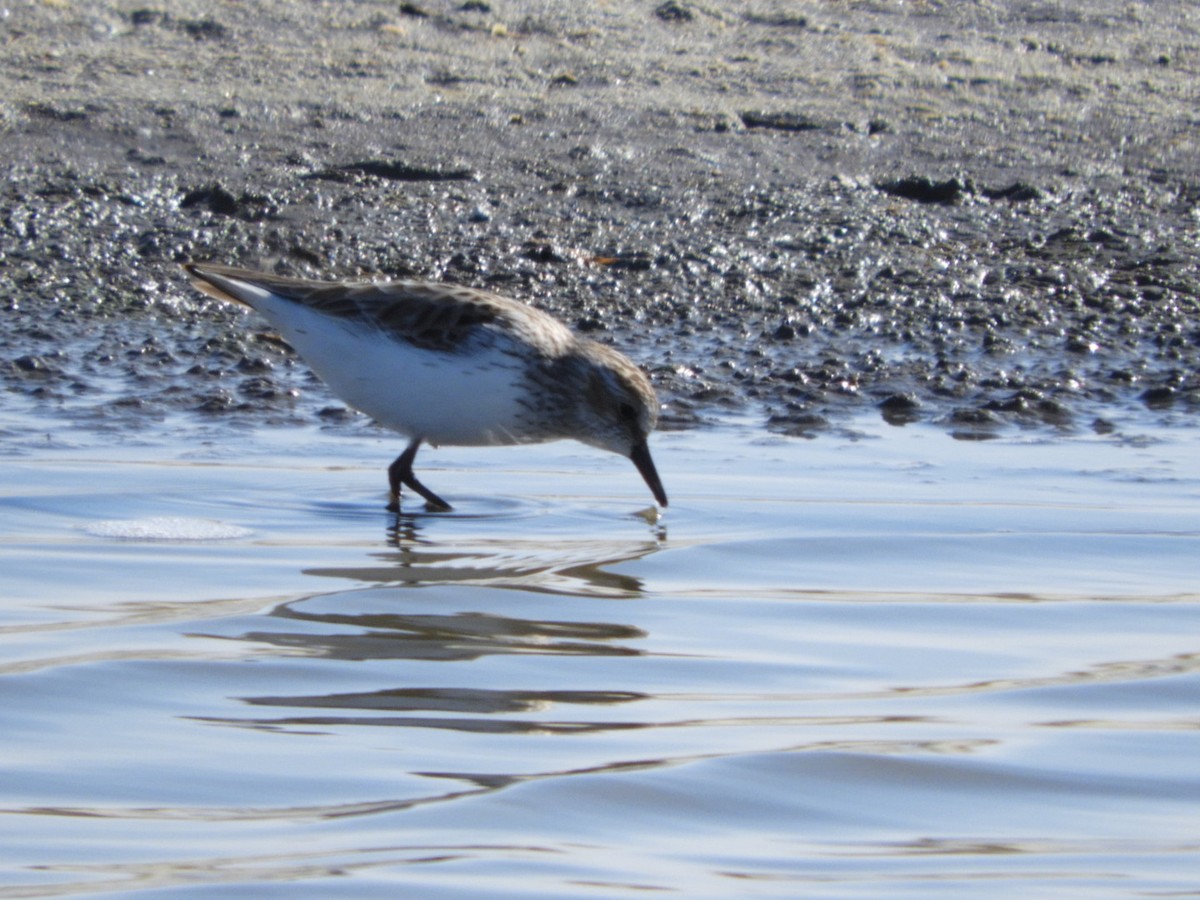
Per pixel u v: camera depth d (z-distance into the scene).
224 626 7.75
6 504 10.19
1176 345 14.79
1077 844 5.45
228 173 17.89
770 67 21.75
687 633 7.82
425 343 10.82
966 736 6.40
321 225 16.88
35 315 14.96
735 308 15.56
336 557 9.25
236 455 11.74
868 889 5.06
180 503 10.37
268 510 10.35
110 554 9.14
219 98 19.66
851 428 12.77
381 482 11.24
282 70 20.75
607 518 10.34
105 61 20.59
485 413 10.92
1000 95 21.08
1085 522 10.09
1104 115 20.55
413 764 6.04
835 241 17.03
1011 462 11.74
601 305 15.48
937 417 13.09
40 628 7.66
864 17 23.80
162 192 17.45
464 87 20.62
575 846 5.35
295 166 18.16
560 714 6.62
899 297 15.82
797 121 19.91
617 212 17.53
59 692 6.74
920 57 22.33
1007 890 5.07
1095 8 24.38
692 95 20.66
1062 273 16.38
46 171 17.72
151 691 6.79
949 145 19.44
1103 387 13.84
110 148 18.33
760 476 11.40
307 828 5.47
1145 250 16.95
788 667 7.31
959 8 24.19
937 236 17.27
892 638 7.77
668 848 5.36
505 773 5.96
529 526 10.12
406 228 16.92
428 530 9.97
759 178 18.44
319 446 12.14
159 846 5.30
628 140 19.23
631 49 22.22
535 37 22.42
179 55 21.08
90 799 5.69
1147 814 5.70
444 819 5.55
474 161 18.52
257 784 5.84
